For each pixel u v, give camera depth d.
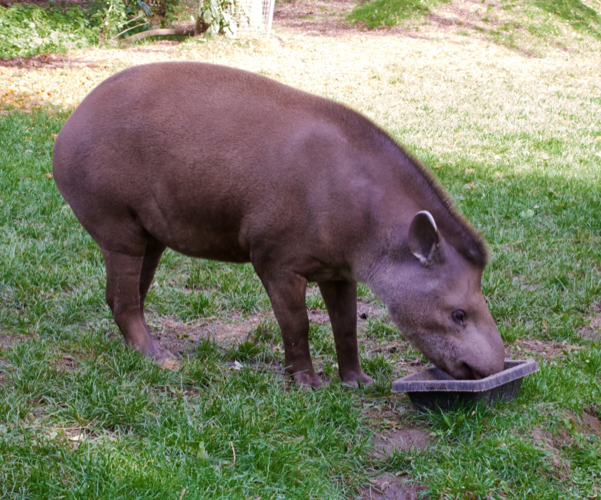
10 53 18.78
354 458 4.16
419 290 4.43
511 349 5.81
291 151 4.59
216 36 22.23
